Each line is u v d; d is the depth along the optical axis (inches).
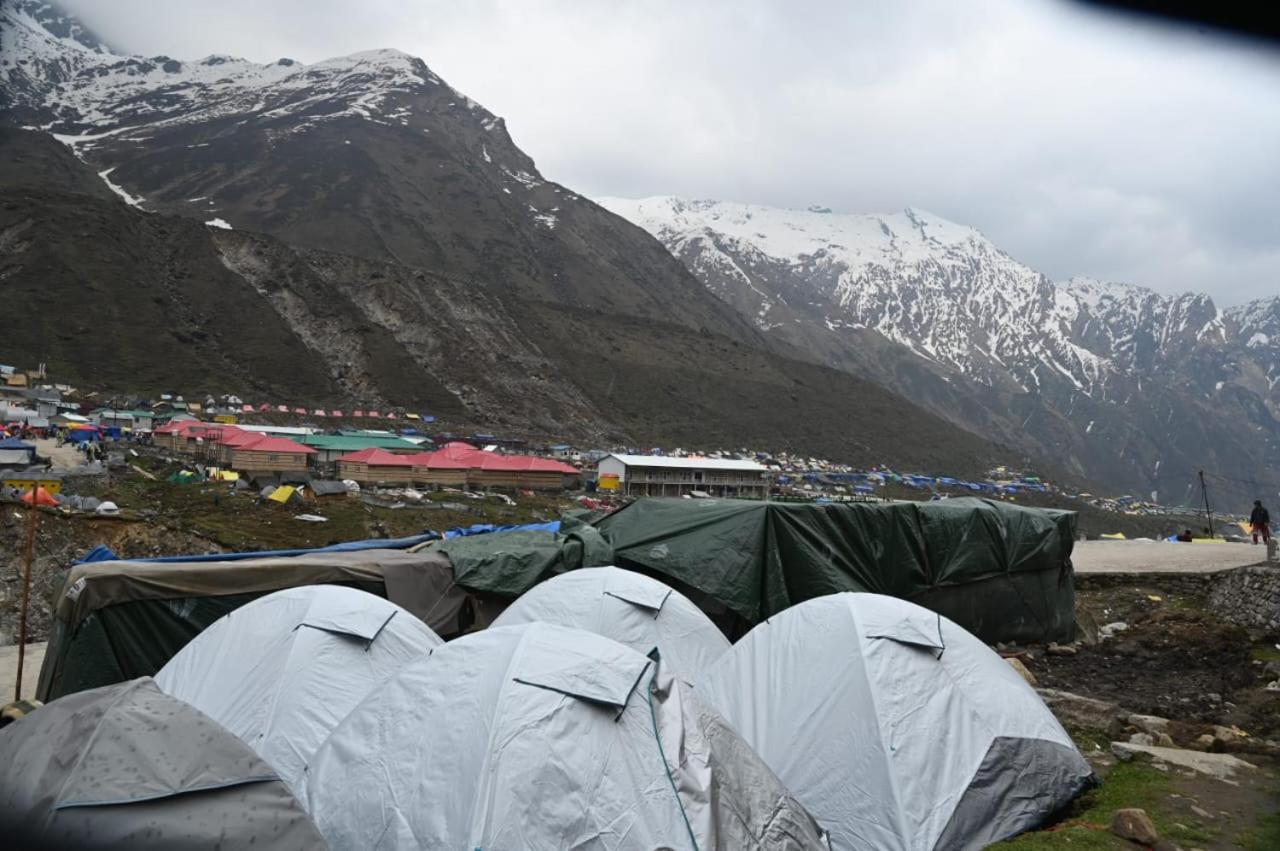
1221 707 487.2
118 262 5723.4
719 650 435.2
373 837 235.8
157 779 198.4
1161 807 301.3
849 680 327.6
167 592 453.4
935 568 626.5
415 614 518.0
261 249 6781.5
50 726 210.5
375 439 3663.9
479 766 233.9
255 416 4259.4
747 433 6579.7
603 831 224.5
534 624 287.1
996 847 279.1
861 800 295.9
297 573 488.7
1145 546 1268.5
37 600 854.5
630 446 5497.1
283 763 313.6
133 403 4008.4
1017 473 7652.6
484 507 2413.9
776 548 570.6
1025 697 342.0
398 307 6510.8
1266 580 707.4
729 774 257.3
